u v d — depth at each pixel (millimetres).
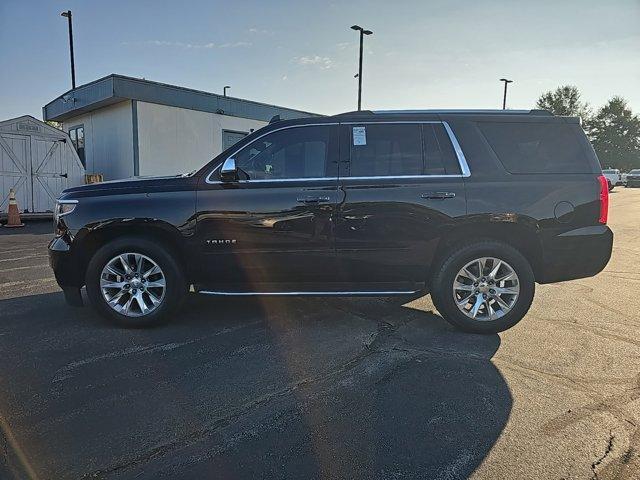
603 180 4387
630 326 4609
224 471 2373
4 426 2779
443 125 4477
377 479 2314
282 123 4531
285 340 4188
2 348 3975
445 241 4395
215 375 3467
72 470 2381
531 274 4340
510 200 4297
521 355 3867
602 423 2832
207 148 17766
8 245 9562
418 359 3779
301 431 2736
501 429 2762
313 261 4391
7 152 14375
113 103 16297
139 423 2811
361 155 4438
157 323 4512
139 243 4414
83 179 16047
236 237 4367
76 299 4637
